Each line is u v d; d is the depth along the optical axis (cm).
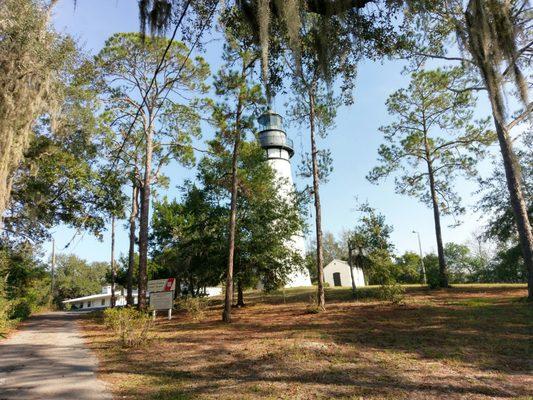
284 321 1334
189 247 2241
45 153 1875
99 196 2219
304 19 561
